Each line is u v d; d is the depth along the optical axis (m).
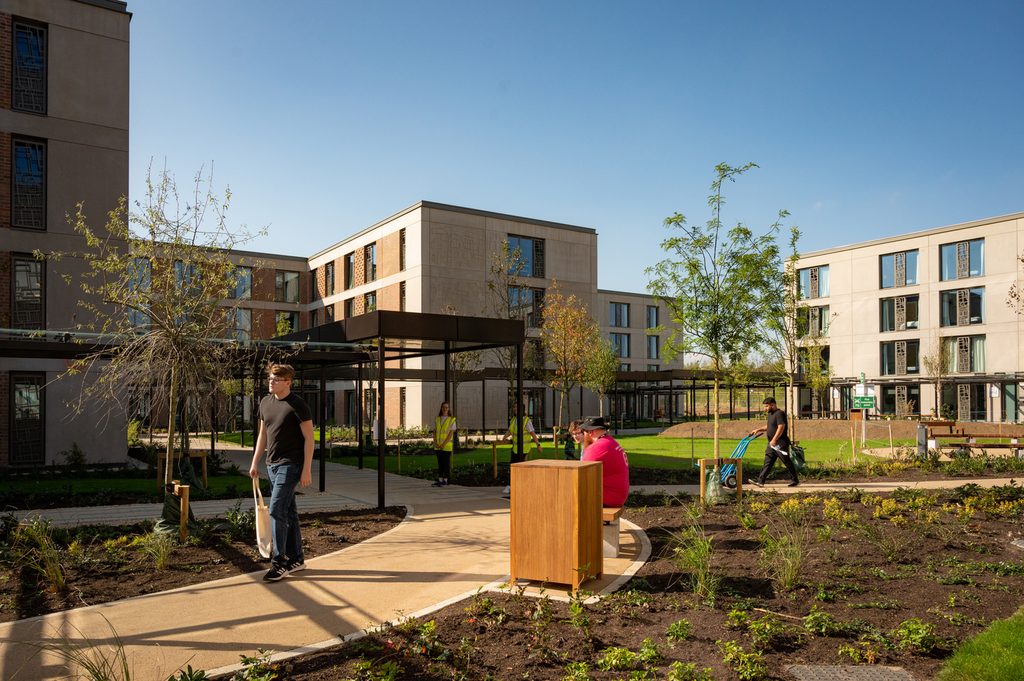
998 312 36.75
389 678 3.84
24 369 17.09
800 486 13.55
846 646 4.46
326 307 45.66
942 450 21.81
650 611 5.19
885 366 41.62
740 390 21.84
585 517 5.86
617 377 36.34
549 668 4.15
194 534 7.84
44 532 6.79
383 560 7.03
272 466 6.46
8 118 17.58
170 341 10.22
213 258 11.11
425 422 35.62
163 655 4.38
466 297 37.34
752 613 5.12
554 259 41.16
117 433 18.22
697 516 8.95
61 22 18.47
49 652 4.42
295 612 5.25
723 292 13.44
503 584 5.75
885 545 7.12
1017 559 6.89
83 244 18.19
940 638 4.60
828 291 44.41
